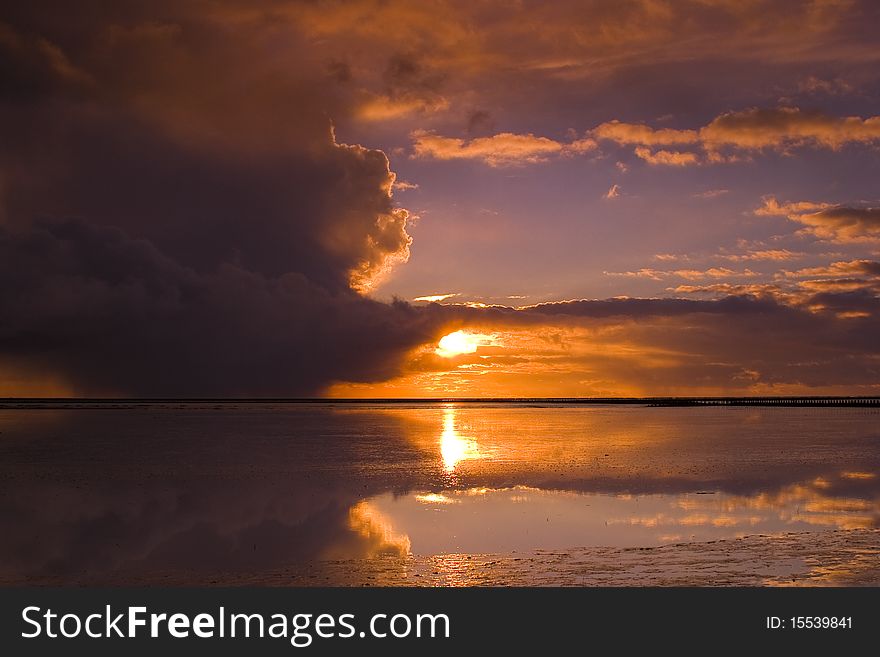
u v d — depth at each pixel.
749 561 18.36
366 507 27.58
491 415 118.88
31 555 20.62
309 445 53.88
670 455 44.94
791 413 118.75
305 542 22.05
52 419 96.12
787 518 24.33
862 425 77.75
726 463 40.06
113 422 88.56
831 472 35.94
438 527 23.91
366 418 105.19
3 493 30.73
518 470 37.78
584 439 58.94
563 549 20.50
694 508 26.42
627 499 28.58
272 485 33.03
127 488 32.19
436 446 52.78
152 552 20.95
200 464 41.03
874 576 16.97
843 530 22.09
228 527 24.11
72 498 29.59
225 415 115.50
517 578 17.61
